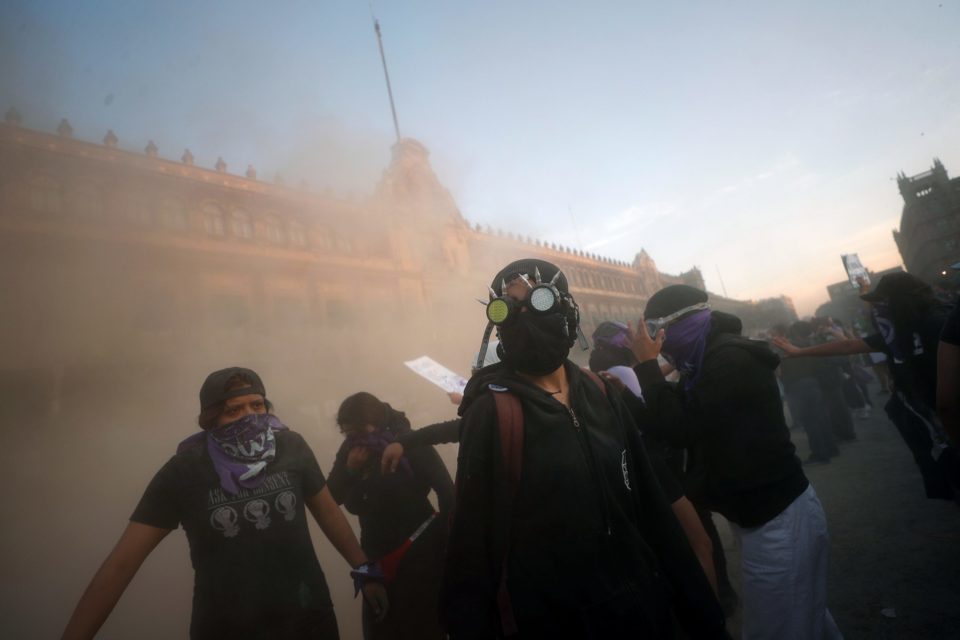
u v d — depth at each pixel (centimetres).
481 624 102
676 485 152
